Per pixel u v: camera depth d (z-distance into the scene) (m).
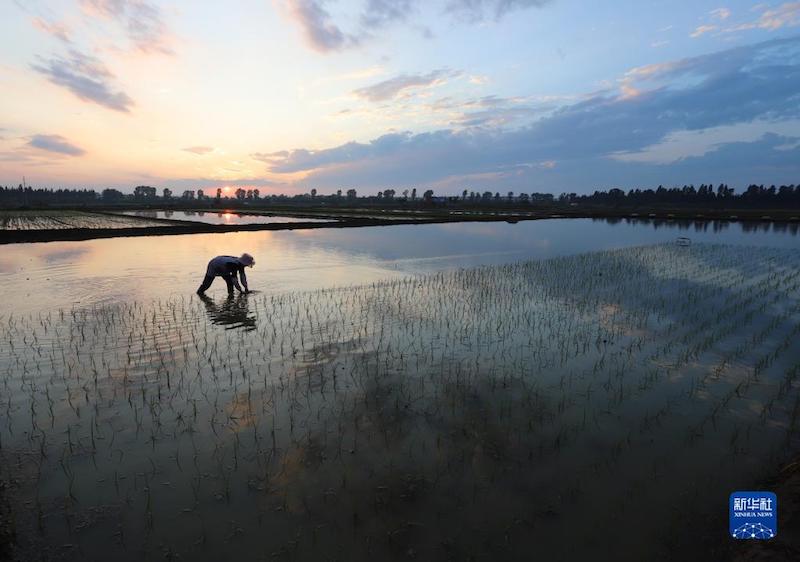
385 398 6.84
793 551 3.69
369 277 17.27
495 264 21.12
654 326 10.77
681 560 3.85
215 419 6.15
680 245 29.25
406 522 4.28
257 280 16.34
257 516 4.34
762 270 19.08
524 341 9.62
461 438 5.74
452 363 8.30
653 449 5.55
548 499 4.62
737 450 5.53
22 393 6.88
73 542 3.99
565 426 6.07
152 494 4.63
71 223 38.72
